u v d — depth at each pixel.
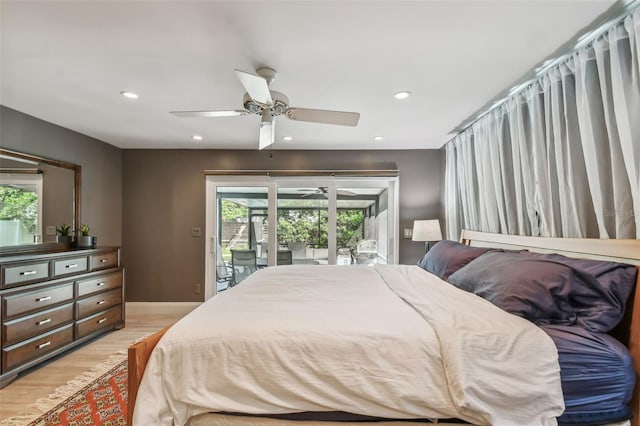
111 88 2.18
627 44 1.45
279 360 1.19
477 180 2.96
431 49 1.69
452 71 1.93
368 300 1.73
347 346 1.20
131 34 1.55
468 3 1.33
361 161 3.99
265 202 4.11
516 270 1.56
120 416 1.85
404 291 1.88
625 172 1.46
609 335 1.29
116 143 3.77
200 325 1.31
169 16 1.41
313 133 3.28
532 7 1.36
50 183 2.99
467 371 1.11
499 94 2.26
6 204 2.61
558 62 1.81
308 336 1.23
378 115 2.71
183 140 3.63
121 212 4.00
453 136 3.38
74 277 2.72
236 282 4.13
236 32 1.53
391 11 1.38
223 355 1.19
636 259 1.34
